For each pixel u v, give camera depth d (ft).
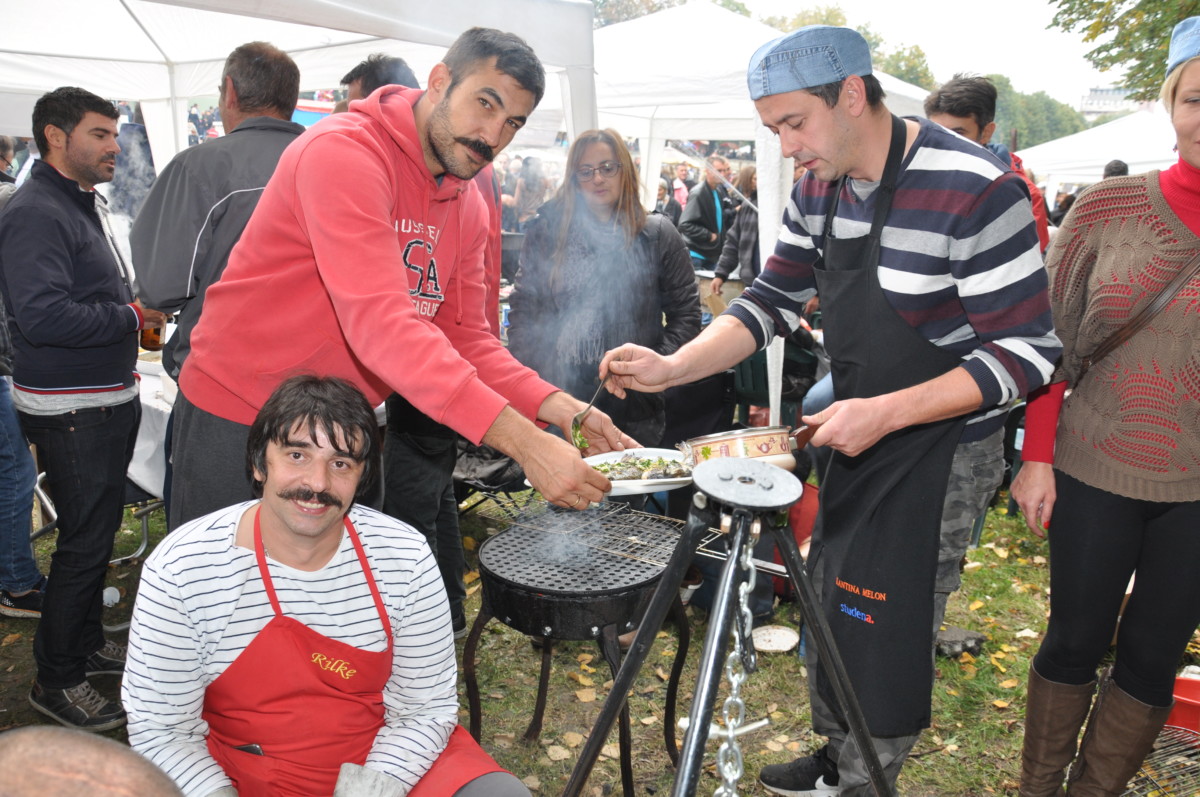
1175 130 5.47
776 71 5.08
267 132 7.90
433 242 6.07
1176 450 5.76
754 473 3.68
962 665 9.99
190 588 4.66
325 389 4.67
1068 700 6.53
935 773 8.05
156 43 15.06
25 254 7.41
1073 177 44.09
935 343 5.52
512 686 9.27
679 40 18.70
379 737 5.19
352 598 4.94
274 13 8.91
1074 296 6.14
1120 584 6.17
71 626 8.10
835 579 5.82
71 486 7.90
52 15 13.11
